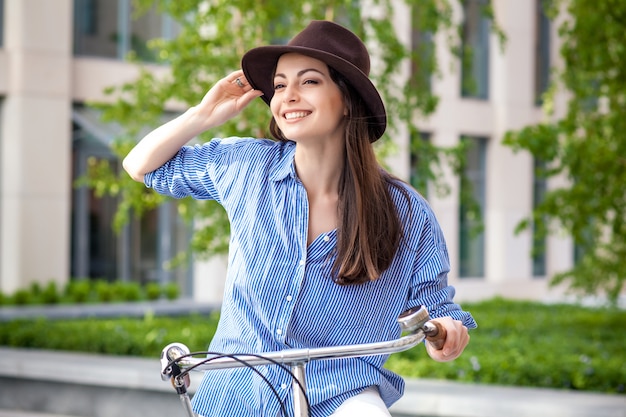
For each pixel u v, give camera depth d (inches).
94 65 733.9
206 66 471.2
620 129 454.6
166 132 141.7
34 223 705.0
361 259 131.0
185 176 142.4
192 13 511.5
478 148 944.9
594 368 352.5
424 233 136.8
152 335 429.7
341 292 132.7
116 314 609.6
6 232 708.7
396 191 136.9
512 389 326.3
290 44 135.4
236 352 135.6
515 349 406.6
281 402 125.5
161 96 484.7
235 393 136.0
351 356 121.2
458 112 909.2
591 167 452.1
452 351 125.8
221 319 139.1
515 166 950.4
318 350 121.1
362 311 134.1
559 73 522.3
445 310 135.9
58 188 714.2
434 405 311.1
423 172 484.7
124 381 354.6
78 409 366.0
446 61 885.2
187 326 491.8
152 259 763.4
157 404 350.9
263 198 135.6
